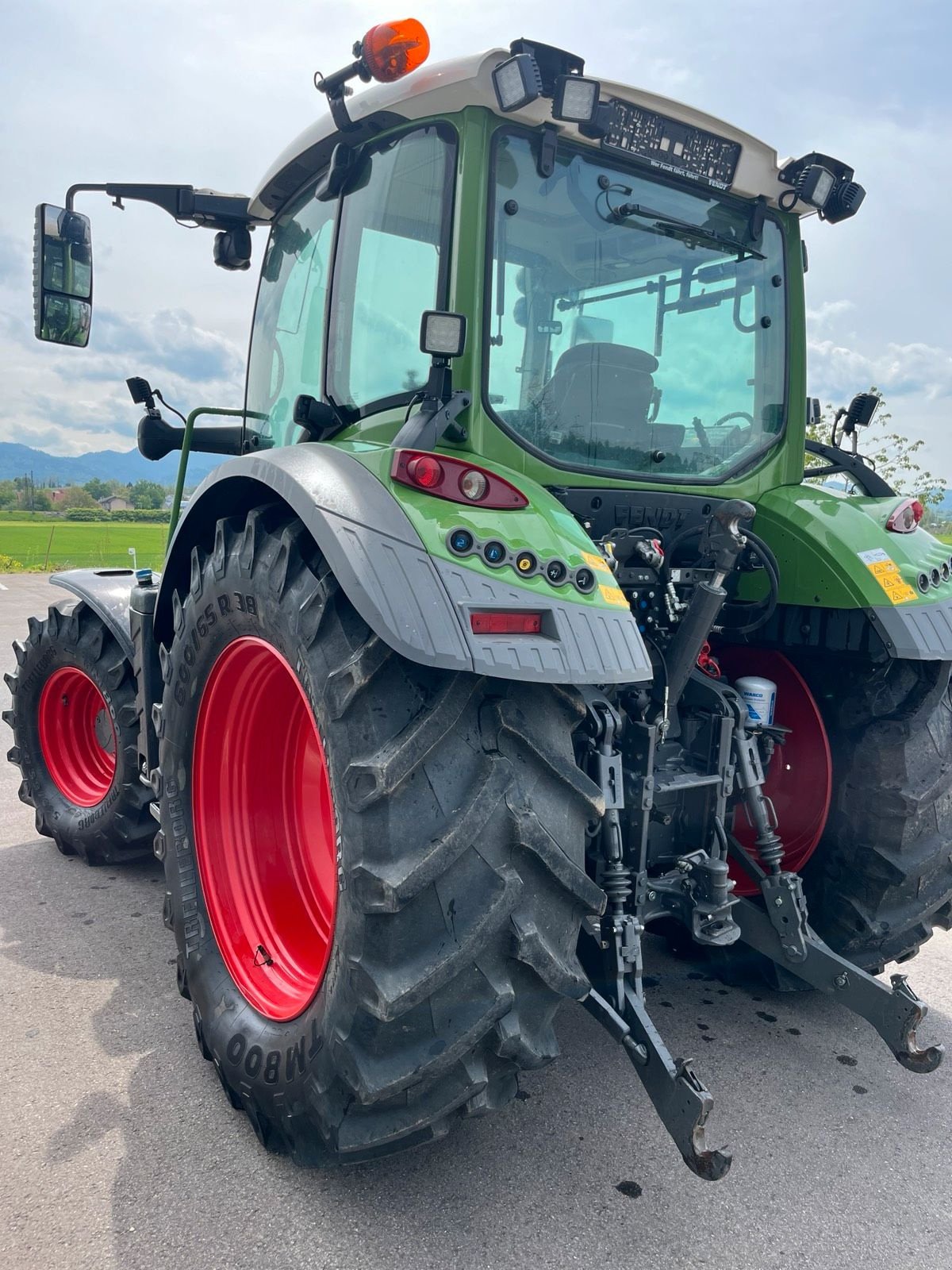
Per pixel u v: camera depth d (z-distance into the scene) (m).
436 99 2.03
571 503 2.23
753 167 2.45
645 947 3.16
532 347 2.18
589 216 2.25
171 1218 1.82
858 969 2.23
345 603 1.78
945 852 2.45
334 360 2.43
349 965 1.65
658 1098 1.81
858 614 2.44
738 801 2.46
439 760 1.63
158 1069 2.35
